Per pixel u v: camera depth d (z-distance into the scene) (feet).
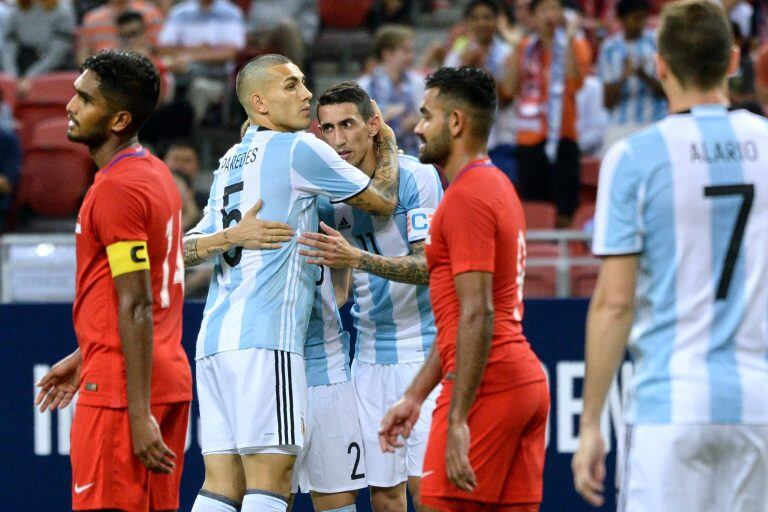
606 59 102.47
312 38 132.87
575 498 70.08
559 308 70.95
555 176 98.02
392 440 45.24
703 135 37.22
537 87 98.37
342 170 50.47
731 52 38.04
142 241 43.16
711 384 36.45
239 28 120.67
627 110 102.12
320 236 50.16
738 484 36.83
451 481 42.45
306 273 50.83
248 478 49.55
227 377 49.55
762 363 37.01
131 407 42.96
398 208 55.01
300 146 50.29
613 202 37.29
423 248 54.13
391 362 55.98
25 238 75.56
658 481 36.73
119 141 44.70
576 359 70.69
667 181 36.94
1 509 70.13
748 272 36.94
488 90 44.21
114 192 42.93
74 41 124.98
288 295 49.88
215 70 116.57
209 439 50.72
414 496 55.52
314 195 51.08
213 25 119.24
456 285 42.42
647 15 101.40
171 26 119.44
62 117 117.70
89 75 44.16
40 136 113.39
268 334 49.14
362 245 55.62
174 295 45.65
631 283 37.19
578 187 98.73
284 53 113.39
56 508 70.23
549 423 70.54
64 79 118.32
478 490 43.55
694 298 36.91
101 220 43.01
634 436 37.45
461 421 41.93
